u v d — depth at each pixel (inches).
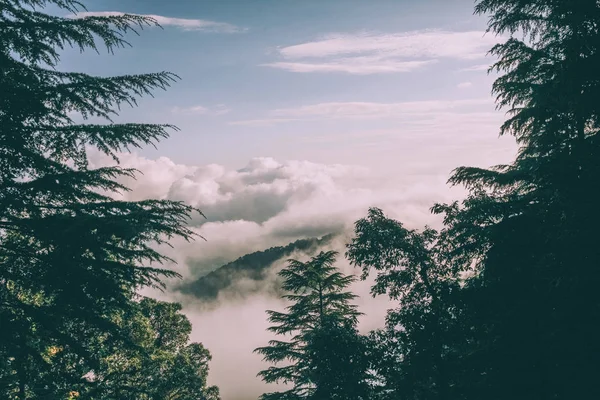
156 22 347.6
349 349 500.1
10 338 286.7
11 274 310.5
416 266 500.7
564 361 351.6
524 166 448.1
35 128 323.6
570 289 340.5
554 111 405.7
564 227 347.3
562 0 380.2
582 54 369.1
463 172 464.1
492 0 447.2
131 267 330.0
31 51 326.0
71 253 310.2
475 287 455.5
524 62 444.8
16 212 324.8
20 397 312.5
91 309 322.3
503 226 414.6
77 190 334.0
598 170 338.3
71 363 398.0
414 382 480.1
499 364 389.4
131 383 681.6
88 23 329.7
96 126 331.0
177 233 333.1
